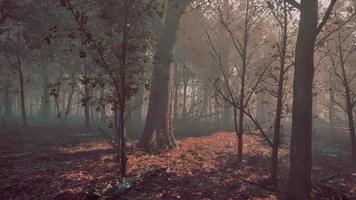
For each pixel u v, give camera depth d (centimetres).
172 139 1936
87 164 1404
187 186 1126
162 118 1905
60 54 2736
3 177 1164
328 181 1351
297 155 1005
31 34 2320
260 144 2284
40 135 2353
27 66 3512
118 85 1179
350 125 1844
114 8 1077
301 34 1000
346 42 2342
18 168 1304
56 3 2141
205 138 2405
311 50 993
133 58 1189
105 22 1205
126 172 1252
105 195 953
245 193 1077
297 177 1002
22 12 2097
